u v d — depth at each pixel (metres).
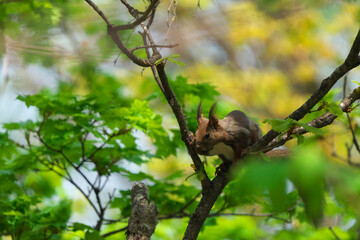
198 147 7.14
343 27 20.50
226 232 12.91
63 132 8.94
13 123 9.06
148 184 9.70
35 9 11.12
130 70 19.73
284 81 23.03
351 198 2.39
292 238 11.22
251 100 22.33
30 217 8.59
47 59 13.79
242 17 22.73
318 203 2.40
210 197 6.48
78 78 16.70
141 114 9.25
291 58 23.72
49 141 9.34
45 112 8.88
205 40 23.92
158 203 9.45
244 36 22.39
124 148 9.76
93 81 14.95
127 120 8.96
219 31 22.70
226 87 22.58
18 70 15.73
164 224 12.88
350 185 2.39
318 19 20.89
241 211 12.98
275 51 22.31
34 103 8.74
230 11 22.92
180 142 9.55
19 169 9.27
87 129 8.39
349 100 6.56
